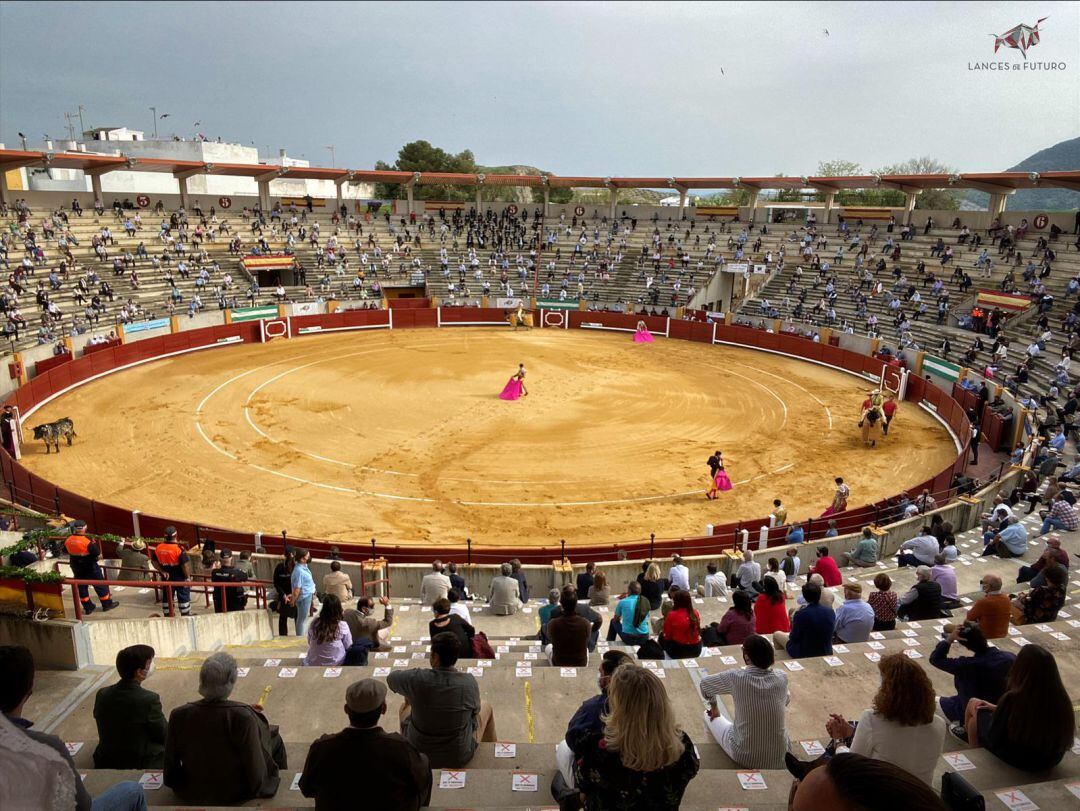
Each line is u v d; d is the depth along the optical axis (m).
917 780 2.28
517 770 5.35
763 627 9.98
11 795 2.22
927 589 10.91
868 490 23.41
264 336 46.72
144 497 21.84
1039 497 18.98
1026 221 48.47
